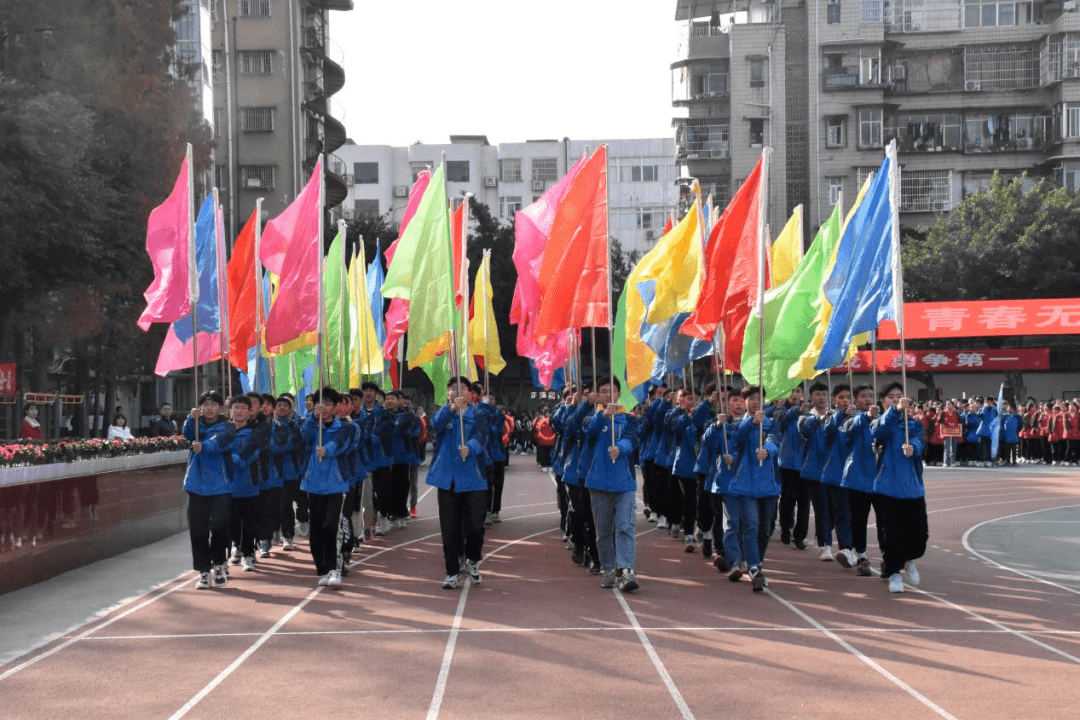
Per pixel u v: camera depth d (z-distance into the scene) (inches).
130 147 1085.1
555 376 853.2
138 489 625.6
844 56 2305.6
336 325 671.8
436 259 523.8
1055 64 2244.1
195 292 508.7
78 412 1353.3
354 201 2947.8
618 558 446.6
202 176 1450.5
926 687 291.3
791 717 264.8
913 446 435.8
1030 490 1026.1
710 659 324.2
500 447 723.4
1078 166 2215.8
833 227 569.9
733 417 462.6
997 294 1889.8
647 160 2947.8
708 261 518.0
